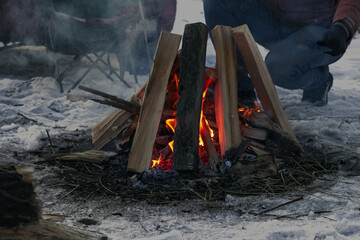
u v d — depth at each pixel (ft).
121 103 11.43
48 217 7.63
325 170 10.52
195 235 7.31
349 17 13.01
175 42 11.60
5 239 5.69
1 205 5.72
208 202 8.75
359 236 7.26
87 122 15.97
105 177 10.19
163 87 11.09
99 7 19.51
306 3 15.06
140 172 10.14
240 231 7.45
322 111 17.52
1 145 12.87
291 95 20.61
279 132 11.37
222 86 11.36
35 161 11.41
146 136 10.50
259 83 11.91
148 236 7.30
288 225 7.66
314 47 15.24
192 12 48.24
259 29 16.05
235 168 10.34
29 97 19.10
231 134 10.89
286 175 10.25
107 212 8.35
